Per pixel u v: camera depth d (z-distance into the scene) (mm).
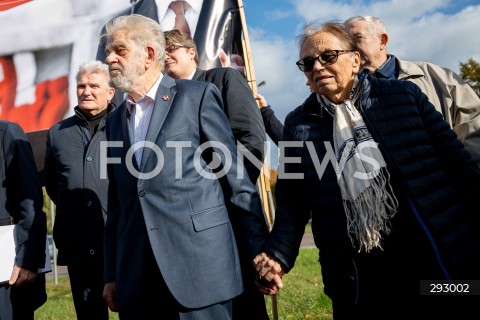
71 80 4801
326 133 2477
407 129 2377
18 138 3359
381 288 2379
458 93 3244
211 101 2689
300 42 2555
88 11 4785
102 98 3961
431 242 2268
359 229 2344
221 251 2492
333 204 2396
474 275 2318
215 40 4590
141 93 2705
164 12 4648
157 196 2520
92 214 3703
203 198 2535
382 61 3400
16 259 3178
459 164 2447
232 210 2645
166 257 2459
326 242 2432
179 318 2453
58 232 3807
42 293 3439
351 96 2506
